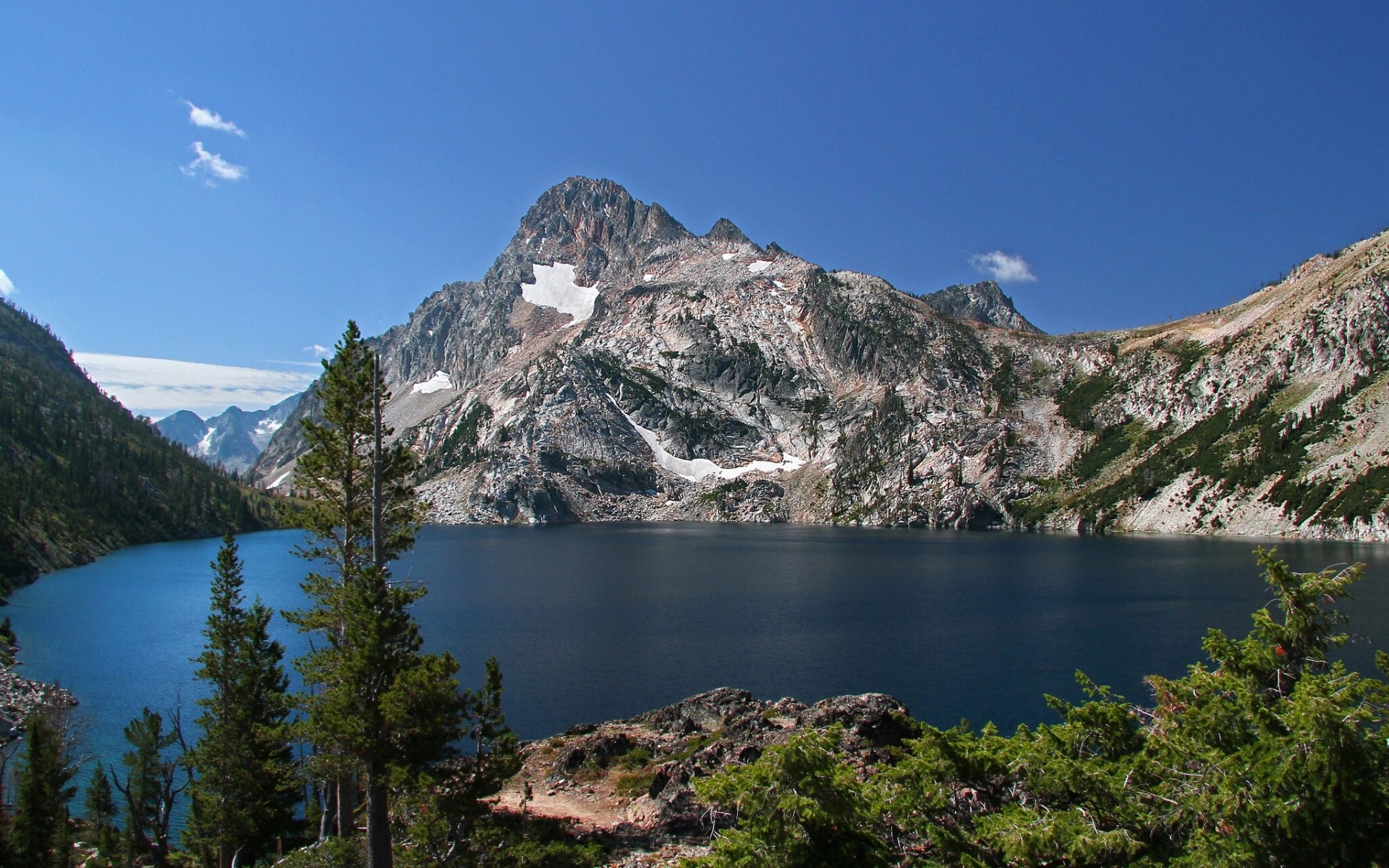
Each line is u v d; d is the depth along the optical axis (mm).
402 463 40188
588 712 68312
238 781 44750
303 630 40188
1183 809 19656
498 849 31156
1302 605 21750
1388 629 86188
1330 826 17328
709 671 81438
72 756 58375
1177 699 22438
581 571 171875
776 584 147625
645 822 35375
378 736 29469
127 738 48719
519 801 39688
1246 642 22562
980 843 20688
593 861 30969
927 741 22859
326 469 39844
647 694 73312
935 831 20797
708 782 20359
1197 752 20219
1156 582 137500
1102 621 103500
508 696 73125
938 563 176625
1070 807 21078
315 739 30859
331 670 31312
